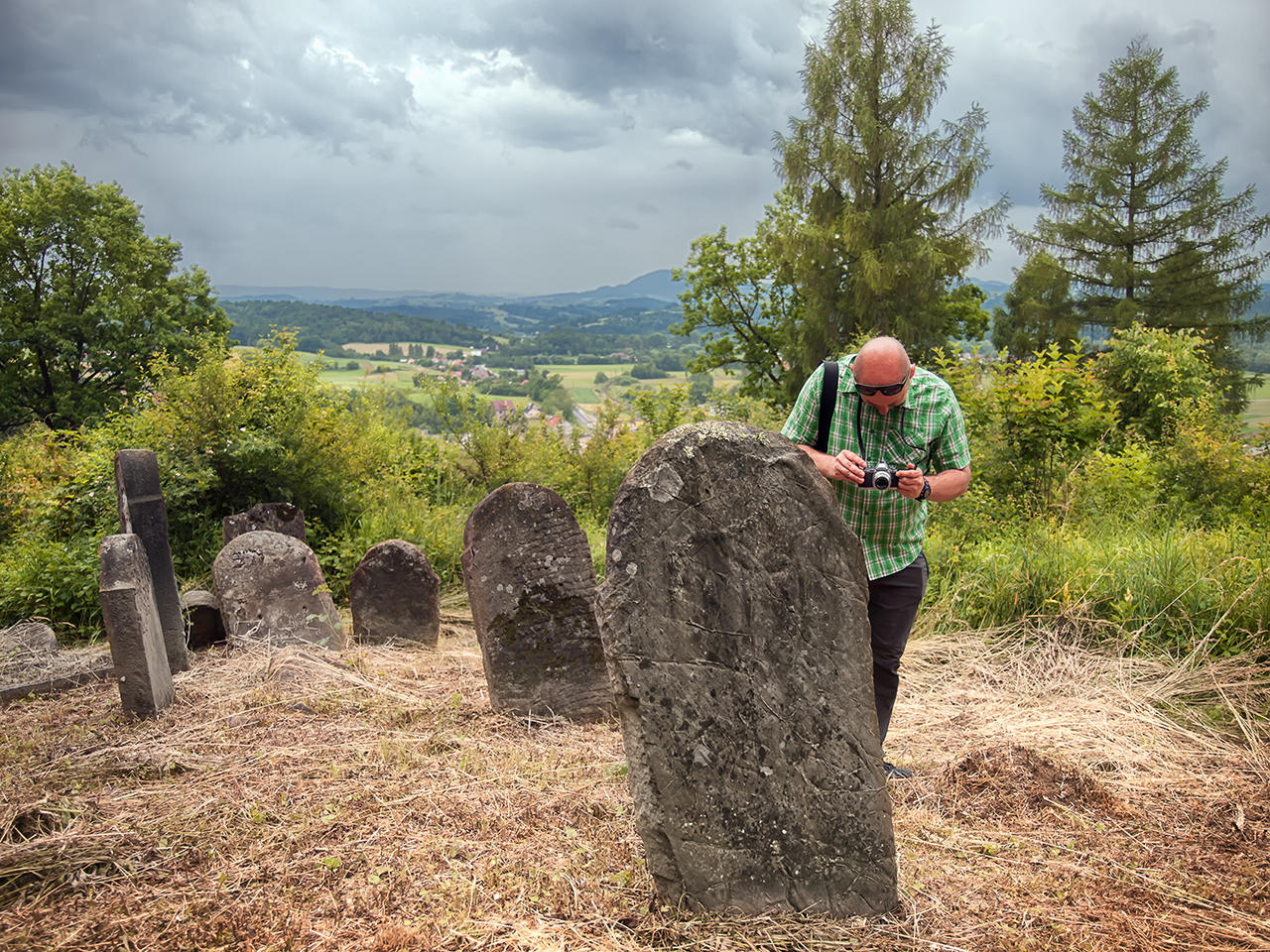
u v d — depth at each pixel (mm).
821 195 24234
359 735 3811
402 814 2885
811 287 24234
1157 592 4891
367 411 10961
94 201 26656
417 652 5957
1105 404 8023
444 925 2186
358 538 8430
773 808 2305
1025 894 2395
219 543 8094
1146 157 29484
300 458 8914
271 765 3396
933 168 23125
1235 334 28453
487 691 4570
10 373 25203
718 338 30125
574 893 2357
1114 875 2500
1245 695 3986
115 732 3902
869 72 23344
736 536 2326
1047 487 7578
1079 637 4812
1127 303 28578
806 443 3287
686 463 2301
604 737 3953
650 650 2252
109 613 4090
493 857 2564
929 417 3125
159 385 8922
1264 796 2990
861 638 2404
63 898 2342
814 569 2377
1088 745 3512
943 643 5020
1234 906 2311
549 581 4328
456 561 8719
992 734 3668
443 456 12414
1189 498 8703
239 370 8969
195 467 8148
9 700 4645
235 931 2170
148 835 2725
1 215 24906
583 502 12336
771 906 2283
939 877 2498
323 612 5938
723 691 2293
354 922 2217
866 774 2359
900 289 23266
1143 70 29625
